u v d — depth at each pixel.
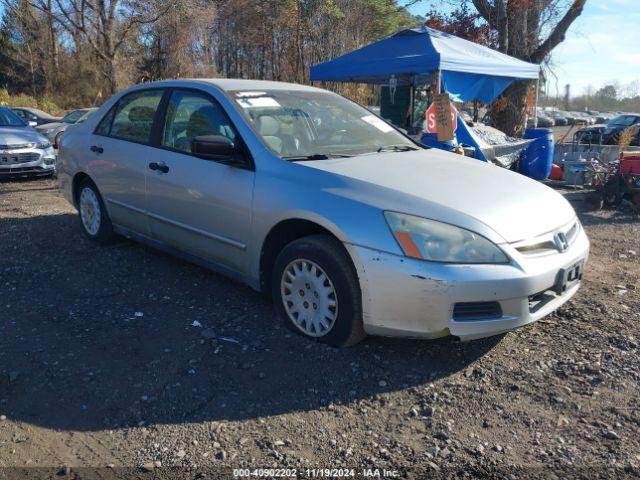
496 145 9.70
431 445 2.82
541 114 39.09
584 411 3.07
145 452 2.77
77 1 26.61
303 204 3.67
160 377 3.40
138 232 5.27
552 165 10.62
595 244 6.29
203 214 4.39
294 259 3.74
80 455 2.75
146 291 4.68
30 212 7.55
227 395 3.22
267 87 4.82
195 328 4.00
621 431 2.91
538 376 3.39
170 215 4.73
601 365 3.50
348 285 3.46
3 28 40.62
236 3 32.41
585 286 4.81
